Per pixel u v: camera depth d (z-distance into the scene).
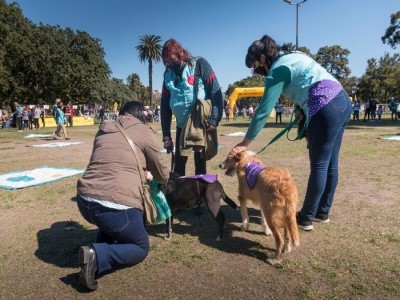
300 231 3.88
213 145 4.48
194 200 3.79
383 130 16.64
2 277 3.11
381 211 4.46
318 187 3.71
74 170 7.80
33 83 45.03
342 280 2.86
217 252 3.49
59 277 3.10
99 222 2.93
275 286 2.82
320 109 3.54
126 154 3.05
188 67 4.39
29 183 6.52
